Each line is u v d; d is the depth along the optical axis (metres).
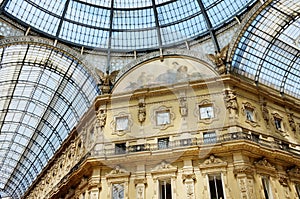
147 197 21.70
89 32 28.81
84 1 27.95
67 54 27.61
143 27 29.38
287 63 31.14
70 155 32.88
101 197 22.42
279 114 27.73
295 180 23.98
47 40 26.66
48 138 43.78
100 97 26.97
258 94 26.97
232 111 24.16
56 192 30.70
